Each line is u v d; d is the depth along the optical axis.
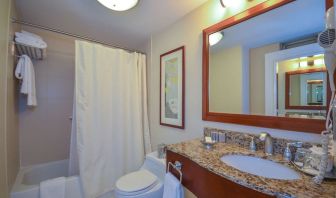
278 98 1.09
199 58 1.62
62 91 2.32
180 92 1.82
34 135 2.11
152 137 2.31
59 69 2.29
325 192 0.61
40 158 2.15
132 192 1.38
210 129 1.48
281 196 0.61
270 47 1.14
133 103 2.22
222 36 1.42
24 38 1.62
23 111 2.04
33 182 1.97
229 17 1.37
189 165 1.03
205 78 1.53
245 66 1.27
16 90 1.79
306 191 0.62
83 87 1.80
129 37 2.35
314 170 0.77
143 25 2.01
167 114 2.02
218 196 0.82
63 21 1.90
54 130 2.26
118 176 2.01
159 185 1.54
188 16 1.75
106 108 1.96
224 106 1.40
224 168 0.84
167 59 2.02
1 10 1.17
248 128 1.25
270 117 1.12
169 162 1.22
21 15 1.76
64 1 1.54
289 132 1.04
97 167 1.85
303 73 0.99
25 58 1.72
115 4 1.40
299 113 1.00
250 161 1.06
